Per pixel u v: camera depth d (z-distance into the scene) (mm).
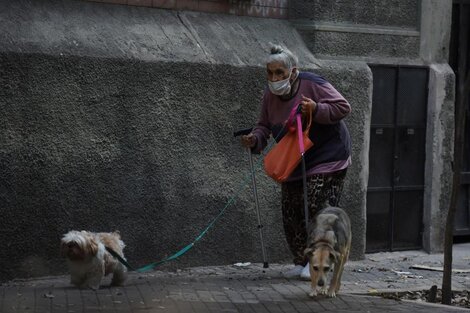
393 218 16125
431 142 16297
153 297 11297
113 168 12711
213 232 13695
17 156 11938
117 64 12656
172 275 13031
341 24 15148
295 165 12164
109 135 12664
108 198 12688
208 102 13516
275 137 12664
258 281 12711
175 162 13242
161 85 13055
